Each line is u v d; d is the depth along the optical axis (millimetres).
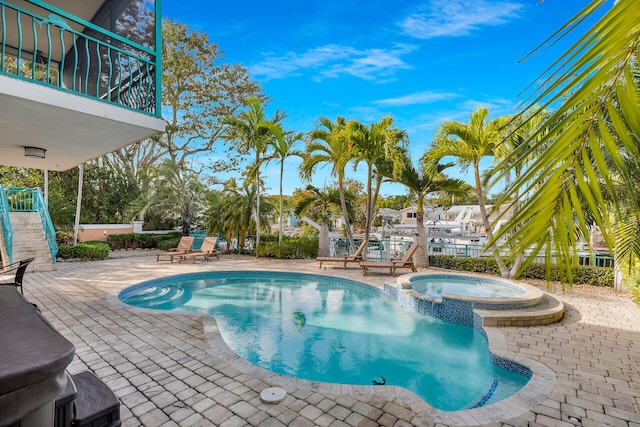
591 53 843
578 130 946
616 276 8016
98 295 7023
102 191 19797
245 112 13430
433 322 6512
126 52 4914
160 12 5277
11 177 16203
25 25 6562
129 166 21391
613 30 817
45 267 10039
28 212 11523
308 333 5926
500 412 2957
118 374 3602
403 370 4629
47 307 6109
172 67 20047
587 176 950
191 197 16547
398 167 10891
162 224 19625
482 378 4383
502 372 4234
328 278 9898
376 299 8156
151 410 2945
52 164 8406
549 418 2877
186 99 21172
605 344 4625
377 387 3355
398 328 6180
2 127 5031
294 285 9641
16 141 5922
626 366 3906
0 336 1220
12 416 914
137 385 3371
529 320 5492
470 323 6152
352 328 6176
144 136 5559
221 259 13391
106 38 6008
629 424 2807
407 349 5293
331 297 8344
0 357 1018
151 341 4516
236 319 6668
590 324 5543
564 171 1000
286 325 6324
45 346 1124
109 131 5254
